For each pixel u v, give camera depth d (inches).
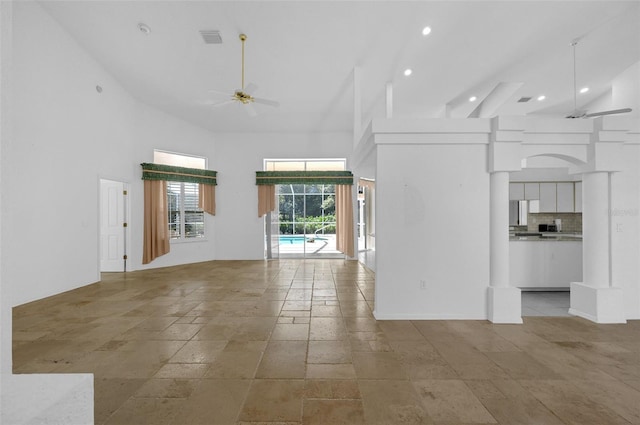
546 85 233.0
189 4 147.5
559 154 137.6
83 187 196.4
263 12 151.6
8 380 35.4
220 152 316.5
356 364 95.8
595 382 85.4
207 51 183.3
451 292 138.2
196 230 303.0
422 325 130.6
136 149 252.7
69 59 182.2
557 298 193.9
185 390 81.1
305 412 72.2
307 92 233.3
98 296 175.2
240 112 272.1
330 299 171.3
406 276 138.3
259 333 121.0
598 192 137.6
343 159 321.7
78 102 190.4
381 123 137.1
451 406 74.5
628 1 148.3
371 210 328.2
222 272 250.4
